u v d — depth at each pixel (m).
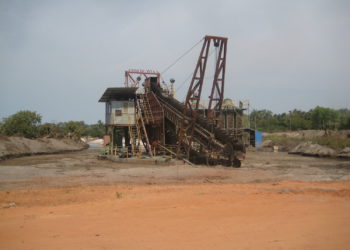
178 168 25.83
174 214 10.14
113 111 39.59
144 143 42.59
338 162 35.34
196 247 6.98
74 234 8.00
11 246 7.08
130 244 7.21
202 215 9.98
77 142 93.12
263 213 10.25
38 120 79.44
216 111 31.50
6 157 42.06
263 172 23.62
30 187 16.47
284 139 78.75
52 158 44.41
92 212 10.49
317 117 112.38
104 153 41.25
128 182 18.59
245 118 64.38
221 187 16.33
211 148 30.08
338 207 11.26
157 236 7.80
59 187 16.52
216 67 30.36
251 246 7.00
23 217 9.84
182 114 33.97
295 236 7.69
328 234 7.84
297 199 12.83
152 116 40.66
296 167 28.77
